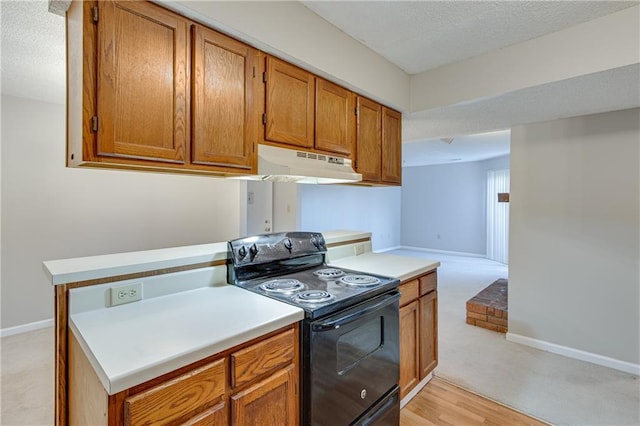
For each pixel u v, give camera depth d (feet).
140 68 4.08
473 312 11.49
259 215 16.42
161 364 3.01
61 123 10.89
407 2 5.60
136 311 4.26
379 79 7.52
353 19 6.15
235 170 5.05
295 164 5.78
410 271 6.88
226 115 4.93
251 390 3.76
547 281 9.63
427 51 7.29
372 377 5.35
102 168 4.45
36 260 10.56
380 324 5.57
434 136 11.85
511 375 8.23
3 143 9.98
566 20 5.98
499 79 7.10
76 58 3.91
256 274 5.86
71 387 4.04
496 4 5.56
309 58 5.92
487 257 24.09
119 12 3.91
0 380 7.68
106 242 11.77
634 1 5.41
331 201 21.63
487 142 16.42
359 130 7.40
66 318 4.11
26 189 10.37
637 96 7.28
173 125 4.37
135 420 2.90
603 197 8.75
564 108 8.25
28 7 5.60
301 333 4.36
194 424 3.28
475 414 6.75
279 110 5.71
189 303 4.58
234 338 3.57
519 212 10.12
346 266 7.34
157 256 5.10
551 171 9.54
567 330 9.30
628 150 8.38
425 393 7.45
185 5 4.33
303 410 4.32
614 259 8.62
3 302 10.11
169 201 13.20
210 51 4.74
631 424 6.43
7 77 8.62
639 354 8.28
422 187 28.02
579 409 6.89
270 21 5.31
